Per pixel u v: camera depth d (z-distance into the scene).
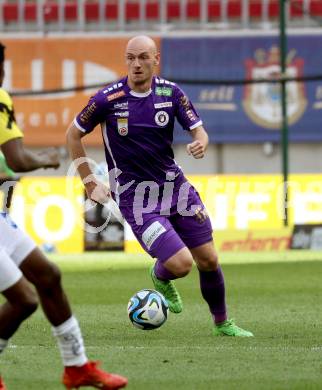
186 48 68.31
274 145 68.56
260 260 52.16
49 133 69.19
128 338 25.83
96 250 56.97
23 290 17.16
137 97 25.69
